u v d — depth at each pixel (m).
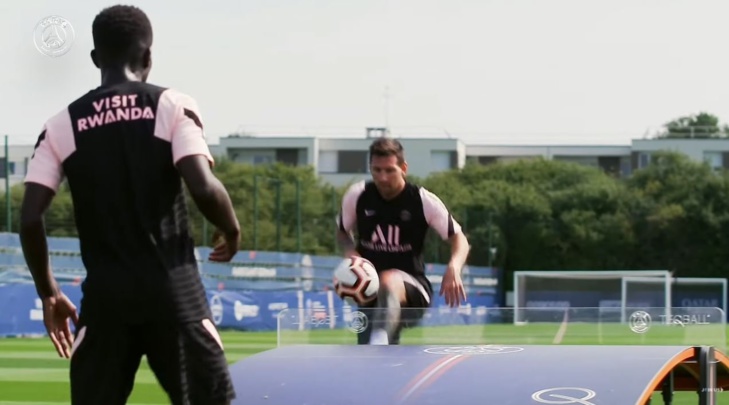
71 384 4.58
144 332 4.51
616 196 62.31
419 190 8.88
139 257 4.46
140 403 11.32
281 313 7.20
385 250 8.85
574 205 62.59
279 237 42.94
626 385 5.28
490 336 7.27
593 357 5.84
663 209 61.22
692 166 63.00
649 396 5.37
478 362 5.83
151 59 4.79
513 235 61.81
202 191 4.41
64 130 4.58
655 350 6.02
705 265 60.69
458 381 5.50
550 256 61.47
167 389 4.55
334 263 45.62
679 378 6.73
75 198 4.58
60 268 32.88
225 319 34.38
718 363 6.40
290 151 95.31
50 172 4.56
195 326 4.50
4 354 19.58
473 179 69.44
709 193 61.38
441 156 96.12
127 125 4.51
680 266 61.00
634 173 64.75
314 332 7.18
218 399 4.53
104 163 4.50
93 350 4.52
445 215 8.79
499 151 99.62
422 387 5.45
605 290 47.47
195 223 37.88
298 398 5.47
